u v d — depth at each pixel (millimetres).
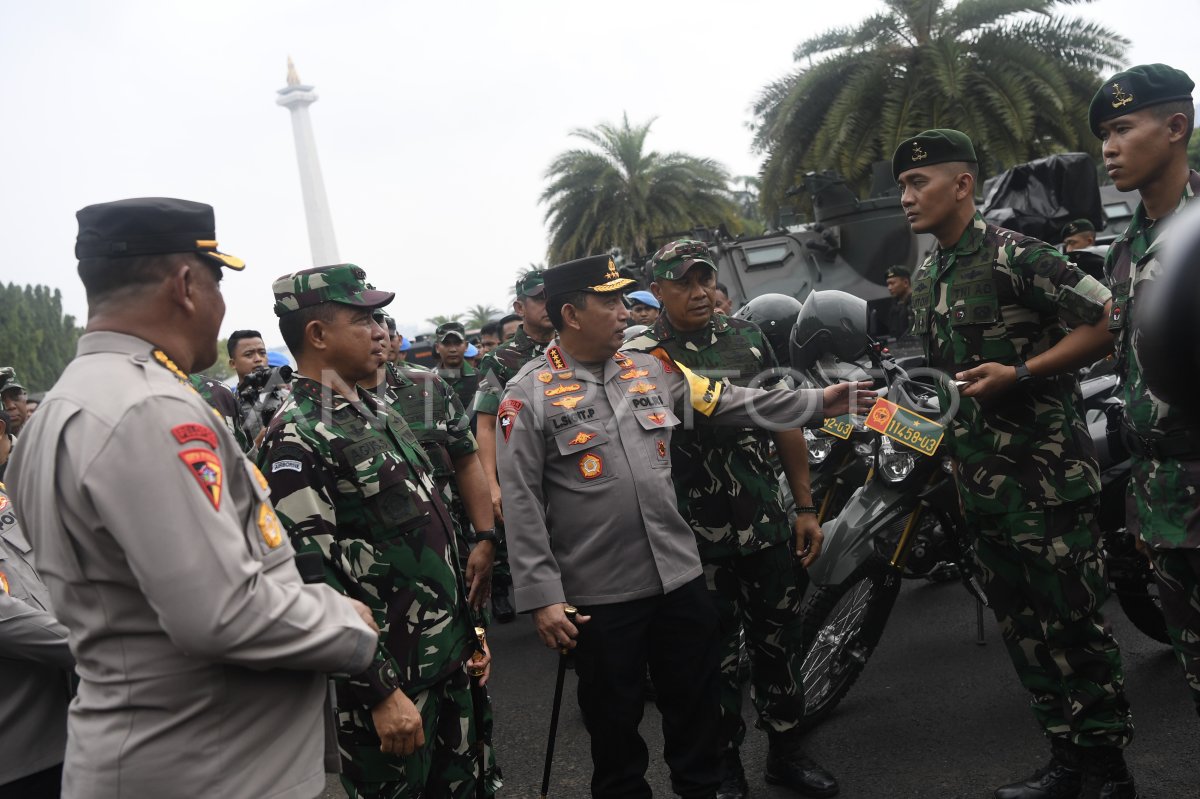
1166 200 2588
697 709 2871
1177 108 2537
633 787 2846
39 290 68750
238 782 1665
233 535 1615
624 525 2801
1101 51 17938
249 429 5434
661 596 2834
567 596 2834
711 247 10727
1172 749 3285
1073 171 9586
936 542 4152
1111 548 3947
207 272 1824
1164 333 519
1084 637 2975
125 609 1624
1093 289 2766
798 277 10445
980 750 3471
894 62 18391
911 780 3320
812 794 3309
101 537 1595
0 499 2594
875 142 18094
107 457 1567
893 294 9172
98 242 1748
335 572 2305
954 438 3127
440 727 2516
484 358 5832
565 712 4453
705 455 3248
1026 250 2916
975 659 4324
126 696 1627
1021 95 17094
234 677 1671
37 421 1678
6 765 2486
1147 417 2596
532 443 2824
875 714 3904
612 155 25578
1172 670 3930
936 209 3053
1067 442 3000
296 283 2432
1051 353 2859
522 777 3805
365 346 2467
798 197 18984
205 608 1550
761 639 3373
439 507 2541
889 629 4871
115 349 1720
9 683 2512
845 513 3793
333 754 1974
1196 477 2510
